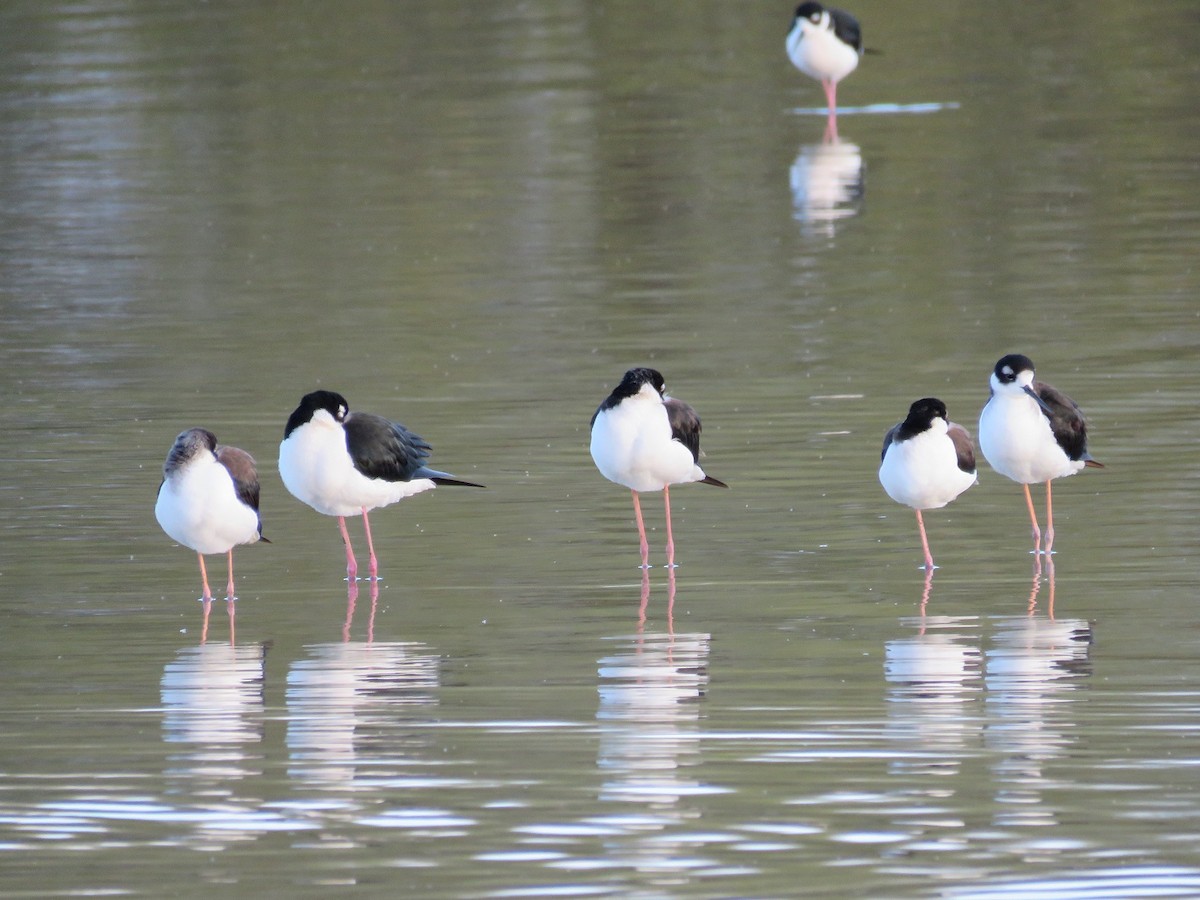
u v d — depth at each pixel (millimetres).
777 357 19484
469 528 14750
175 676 11539
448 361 19766
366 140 32438
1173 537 13914
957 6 44312
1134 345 19422
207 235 26500
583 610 12742
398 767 10062
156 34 42781
